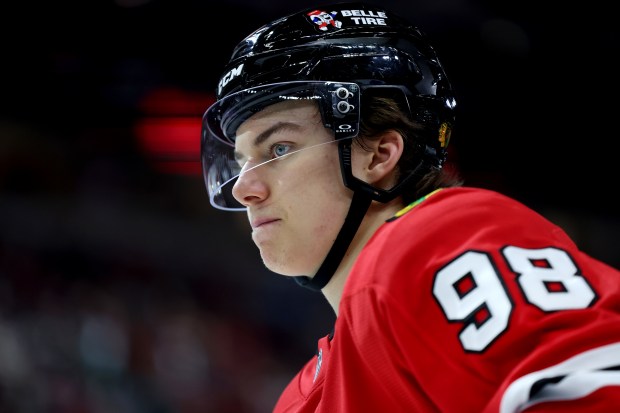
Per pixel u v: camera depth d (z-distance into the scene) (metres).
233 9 17.73
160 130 19.64
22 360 13.95
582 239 22.86
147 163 20.73
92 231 19.80
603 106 21.12
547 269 1.99
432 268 2.07
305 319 21.23
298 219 2.62
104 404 14.41
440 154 2.78
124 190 20.70
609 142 21.80
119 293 17.86
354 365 2.20
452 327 1.96
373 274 2.18
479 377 1.89
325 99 2.60
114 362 15.37
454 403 1.92
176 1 17.44
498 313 1.90
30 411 13.34
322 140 2.62
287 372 19.89
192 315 18.78
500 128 21.14
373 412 2.16
